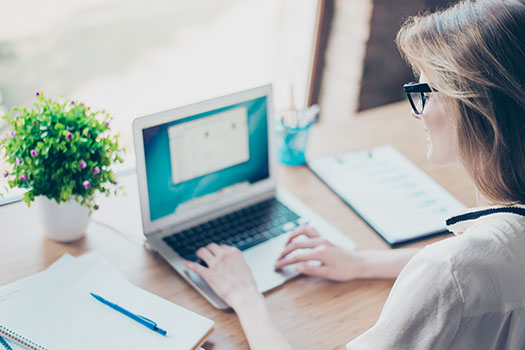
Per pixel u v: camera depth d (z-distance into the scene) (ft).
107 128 3.46
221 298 3.21
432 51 2.28
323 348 2.97
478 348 2.21
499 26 2.13
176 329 2.91
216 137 3.77
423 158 4.72
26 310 2.97
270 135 4.05
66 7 10.54
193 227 3.78
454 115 2.26
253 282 3.23
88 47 9.71
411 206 4.08
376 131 5.08
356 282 3.44
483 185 2.32
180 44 10.20
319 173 4.44
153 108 8.57
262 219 3.91
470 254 2.14
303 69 7.20
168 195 3.68
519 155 2.18
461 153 2.32
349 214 4.05
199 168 3.76
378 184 4.33
